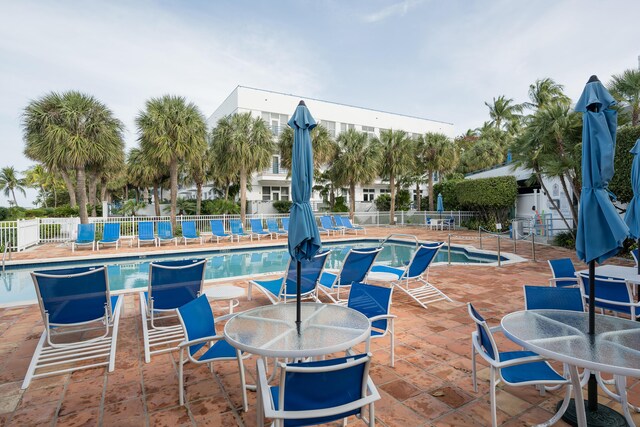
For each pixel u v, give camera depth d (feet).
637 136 29.22
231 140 51.34
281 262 36.86
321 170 80.74
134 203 78.54
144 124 46.21
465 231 61.52
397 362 11.19
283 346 7.18
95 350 11.74
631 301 12.18
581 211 7.97
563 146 35.32
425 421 8.09
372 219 80.48
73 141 41.32
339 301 17.48
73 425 8.04
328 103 90.12
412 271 18.76
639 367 6.04
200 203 72.08
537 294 10.05
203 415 8.43
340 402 5.93
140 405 8.86
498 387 9.57
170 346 12.68
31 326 14.90
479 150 93.76
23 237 39.58
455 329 14.15
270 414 5.60
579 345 7.06
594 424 7.59
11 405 8.87
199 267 14.17
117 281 27.78
